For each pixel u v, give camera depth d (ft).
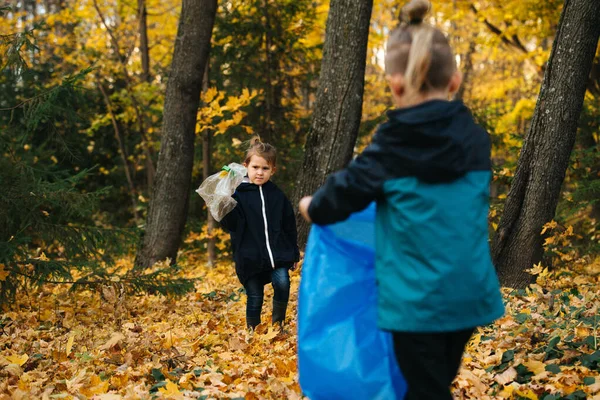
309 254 7.38
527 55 44.21
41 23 18.66
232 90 34.91
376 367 6.84
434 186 6.26
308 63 36.55
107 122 45.09
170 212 26.66
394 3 45.39
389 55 6.93
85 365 12.73
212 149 37.55
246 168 14.94
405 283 6.26
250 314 15.08
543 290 17.13
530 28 42.42
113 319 18.03
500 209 25.49
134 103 43.37
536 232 18.25
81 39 47.06
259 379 11.43
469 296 6.29
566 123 17.78
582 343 11.50
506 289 17.89
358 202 6.45
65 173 21.44
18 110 39.29
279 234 14.84
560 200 29.73
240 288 21.93
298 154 34.42
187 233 39.29
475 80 74.13
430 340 6.40
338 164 23.36
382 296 6.40
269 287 20.65
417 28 6.82
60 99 19.85
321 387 6.98
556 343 11.59
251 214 14.65
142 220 43.32
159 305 20.07
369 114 58.95
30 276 18.38
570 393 9.63
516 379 10.64
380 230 6.55
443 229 6.22
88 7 46.03
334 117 23.25
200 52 26.02
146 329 16.40
